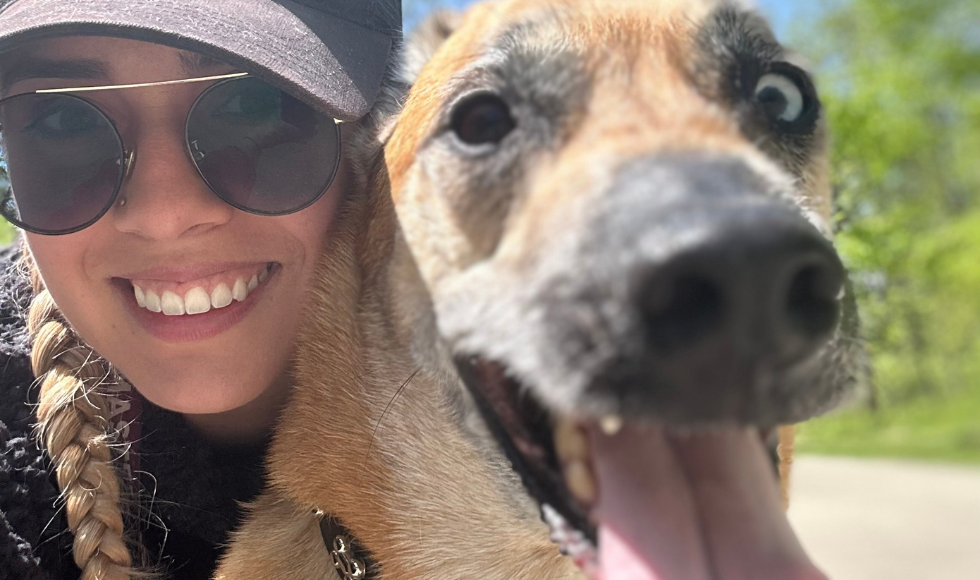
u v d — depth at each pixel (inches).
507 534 11.5
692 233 6.6
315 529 12.7
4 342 12.0
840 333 8.7
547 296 7.9
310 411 12.2
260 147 10.4
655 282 6.8
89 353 11.8
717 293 6.5
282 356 12.0
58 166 10.1
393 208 11.3
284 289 11.6
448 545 11.7
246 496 13.3
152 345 11.0
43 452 11.1
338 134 10.8
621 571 7.9
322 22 11.1
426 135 10.6
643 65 9.6
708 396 6.8
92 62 10.1
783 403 7.1
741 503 8.2
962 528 37.4
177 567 12.6
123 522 11.7
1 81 10.4
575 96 9.4
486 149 9.8
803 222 7.1
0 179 10.4
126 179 10.1
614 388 7.2
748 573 7.8
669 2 10.4
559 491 9.1
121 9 9.8
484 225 9.6
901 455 66.3
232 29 10.1
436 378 11.1
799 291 7.0
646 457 8.4
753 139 9.8
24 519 10.7
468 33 10.8
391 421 11.7
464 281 9.6
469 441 11.1
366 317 11.9
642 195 7.5
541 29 10.0
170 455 12.0
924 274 88.1
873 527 37.7
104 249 10.5
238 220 10.7
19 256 14.0
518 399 9.5
